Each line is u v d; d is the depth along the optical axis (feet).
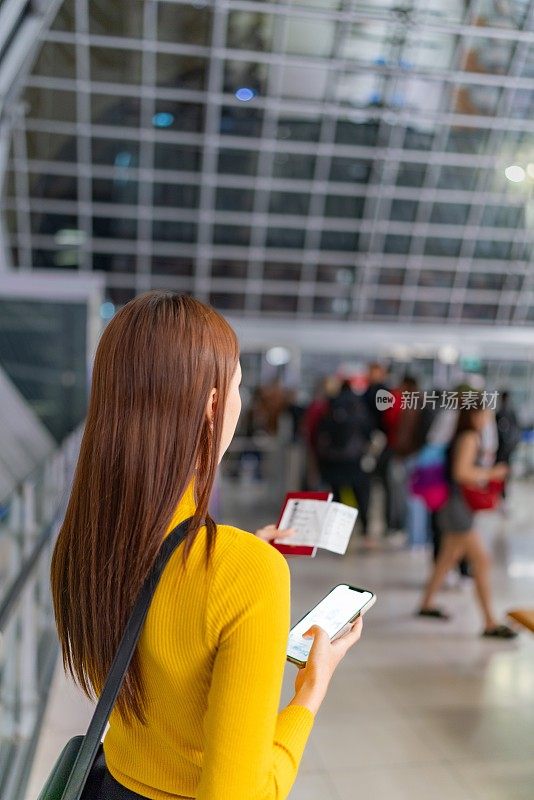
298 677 3.83
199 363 3.41
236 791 2.99
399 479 27.12
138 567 3.26
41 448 24.22
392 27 55.42
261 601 3.13
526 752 11.89
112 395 3.42
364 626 17.84
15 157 58.59
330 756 11.72
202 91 57.88
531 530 29.22
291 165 63.72
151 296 3.56
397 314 70.79
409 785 10.88
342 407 25.39
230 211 64.95
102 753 3.90
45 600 13.93
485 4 54.34
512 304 70.90
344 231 67.36
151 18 52.42
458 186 66.03
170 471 3.34
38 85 55.01
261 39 55.36
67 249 64.85
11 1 23.61
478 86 60.34
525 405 62.64
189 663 3.18
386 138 62.59
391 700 13.82
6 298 27.68
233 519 30.81
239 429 42.11
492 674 15.07
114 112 58.08
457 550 17.75
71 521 3.60
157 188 63.21
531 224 67.62
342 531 5.34
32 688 11.27
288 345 62.08
